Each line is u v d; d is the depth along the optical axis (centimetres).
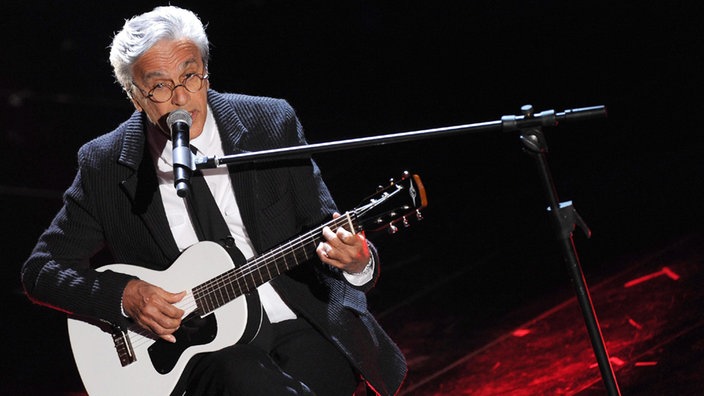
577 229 1411
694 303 1102
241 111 762
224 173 746
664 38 2105
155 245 757
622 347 1055
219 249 722
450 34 2419
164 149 758
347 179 1853
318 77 2355
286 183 747
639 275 1222
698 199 1400
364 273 713
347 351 723
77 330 778
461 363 1131
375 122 2109
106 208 765
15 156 2027
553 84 2078
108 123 2167
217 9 2533
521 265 1375
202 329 730
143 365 752
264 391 662
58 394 1219
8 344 1369
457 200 1666
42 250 791
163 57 709
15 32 2452
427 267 1442
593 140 1770
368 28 2481
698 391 921
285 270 701
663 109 1816
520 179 1694
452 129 638
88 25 2462
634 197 1475
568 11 2336
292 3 2528
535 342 1134
